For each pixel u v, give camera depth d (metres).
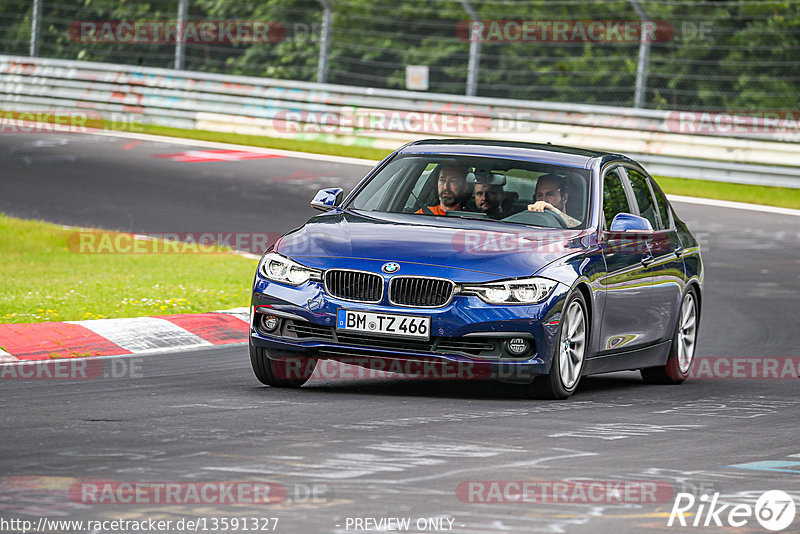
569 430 17.23
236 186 52.41
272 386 20.83
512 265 19.77
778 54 76.12
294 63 87.62
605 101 80.44
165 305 29.11
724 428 18.05
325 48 68.06
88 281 32.88
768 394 22.38
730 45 76.81
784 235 46.09
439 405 19.17
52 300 29.03
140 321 26.50
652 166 58.94
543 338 19.58
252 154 61.53
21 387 19.94
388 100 65.62
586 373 21.20
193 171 55.84
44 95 72.75
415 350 19.44
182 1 71.69
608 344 21.70
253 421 17.08
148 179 53.56
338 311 19.61
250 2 88.56
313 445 15.40
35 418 17.05
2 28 93.94
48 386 20.09
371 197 22.38
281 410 18.11
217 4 89.12
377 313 19.45
